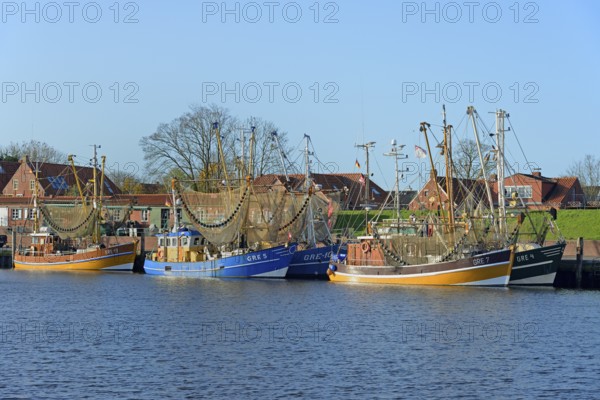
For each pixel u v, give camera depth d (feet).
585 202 492.13
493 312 215.51
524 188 479.41
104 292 274.36
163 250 340.59
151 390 137.69
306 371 150.00
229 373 148.56
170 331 191.42
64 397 133.69
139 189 554.05
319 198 335.06
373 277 286.05
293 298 249.75
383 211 420.36
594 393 136.05
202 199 327.26
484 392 136.36
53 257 380.17
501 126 284.41
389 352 165.78
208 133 450.71
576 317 207.31
